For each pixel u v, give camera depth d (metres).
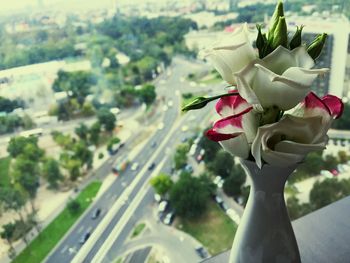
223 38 0.25
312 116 0.25
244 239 0.30
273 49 0.25
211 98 0.27
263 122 0.26
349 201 0.51
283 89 0.23
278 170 0.27
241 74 0.23
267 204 0.28
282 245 0.29
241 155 0.27
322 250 0.43
